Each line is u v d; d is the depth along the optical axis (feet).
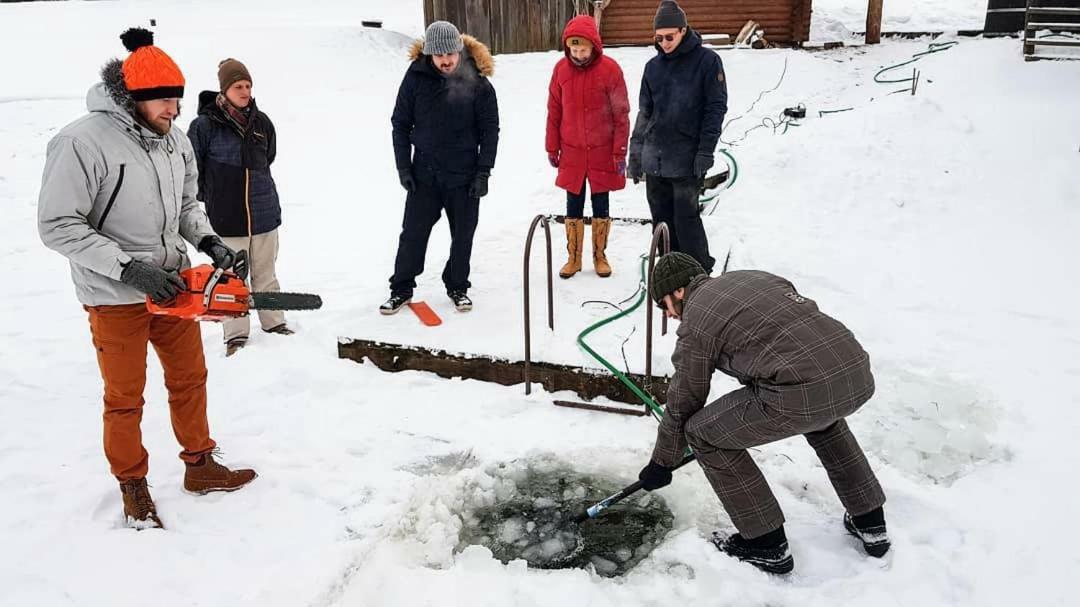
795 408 8.82
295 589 9.41
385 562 10.09
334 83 39.06
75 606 9.24
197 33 46.62
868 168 23.09
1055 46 31.76
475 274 18.42
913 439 11.68
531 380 14.11
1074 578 9.35
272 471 11.94
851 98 33.55
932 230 20.20
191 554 10.14
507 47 44.68
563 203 25.76
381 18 62.75
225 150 15.07
